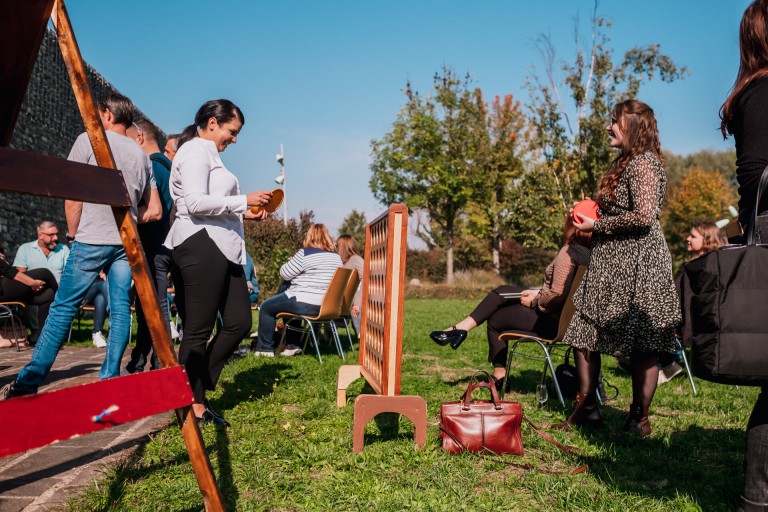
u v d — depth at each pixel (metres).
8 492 2.52
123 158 4.02
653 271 3.21
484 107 32.09
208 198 3.40
